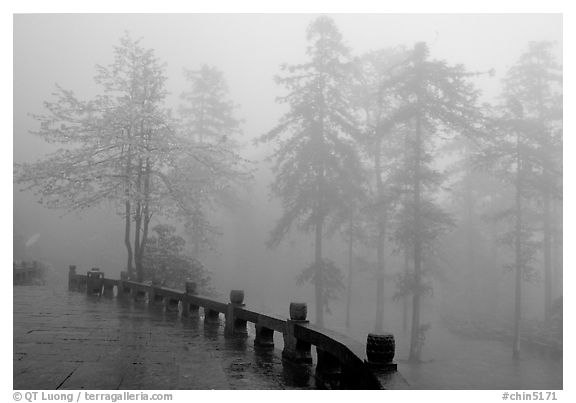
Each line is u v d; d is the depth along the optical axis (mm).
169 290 13695
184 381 6043
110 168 19891
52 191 18531
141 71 20781
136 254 19391
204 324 11203
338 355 5594
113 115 18984
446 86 21906
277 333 20922
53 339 8531
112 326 10352
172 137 19625
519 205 23656
